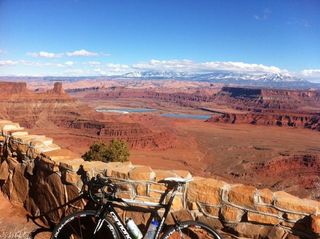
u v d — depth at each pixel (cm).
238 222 509
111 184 503
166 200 548
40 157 692
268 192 506
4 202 764
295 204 472
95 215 502
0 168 796
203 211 533
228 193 516
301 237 468
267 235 488
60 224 509
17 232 653
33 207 715
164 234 480
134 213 557
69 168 624
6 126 816
